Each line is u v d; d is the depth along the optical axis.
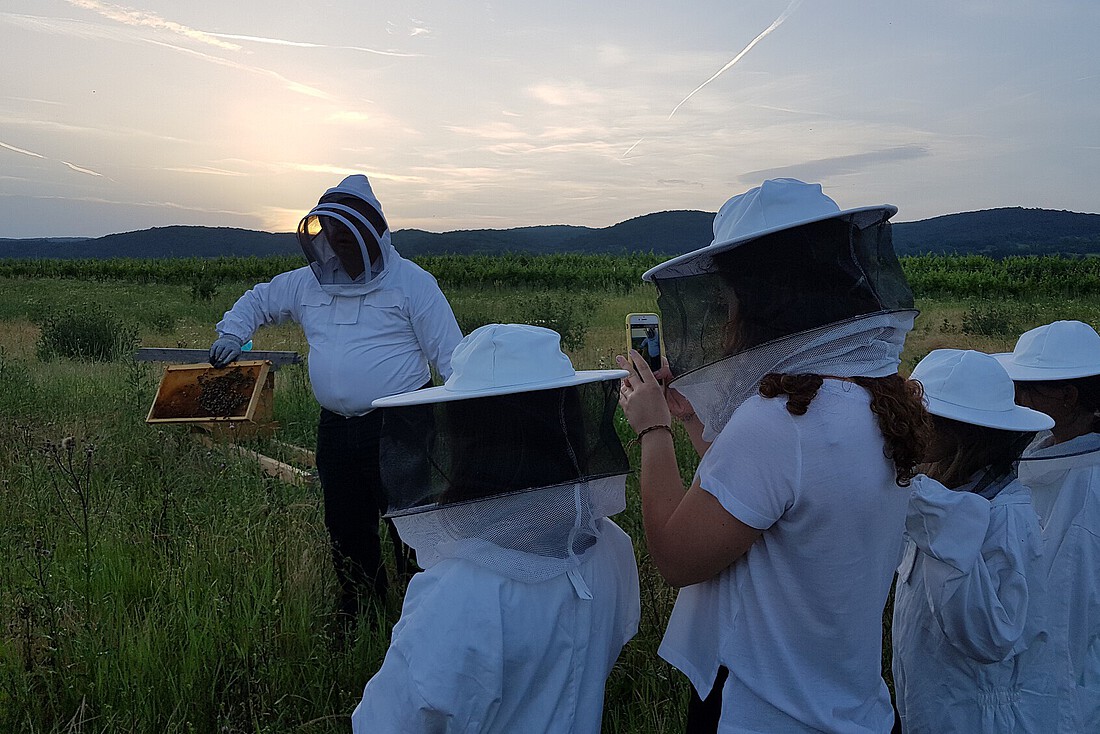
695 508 1.58
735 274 1.59
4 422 7.02
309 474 5.52
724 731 1.62
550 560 1.61
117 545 4.25
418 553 1.72
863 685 1.63
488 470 1.54
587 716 1.71
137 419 6.98
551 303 19.62
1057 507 2.51
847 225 1.53
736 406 1.66
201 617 3.42
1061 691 2.34
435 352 3.79
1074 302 25.22
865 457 1.52
